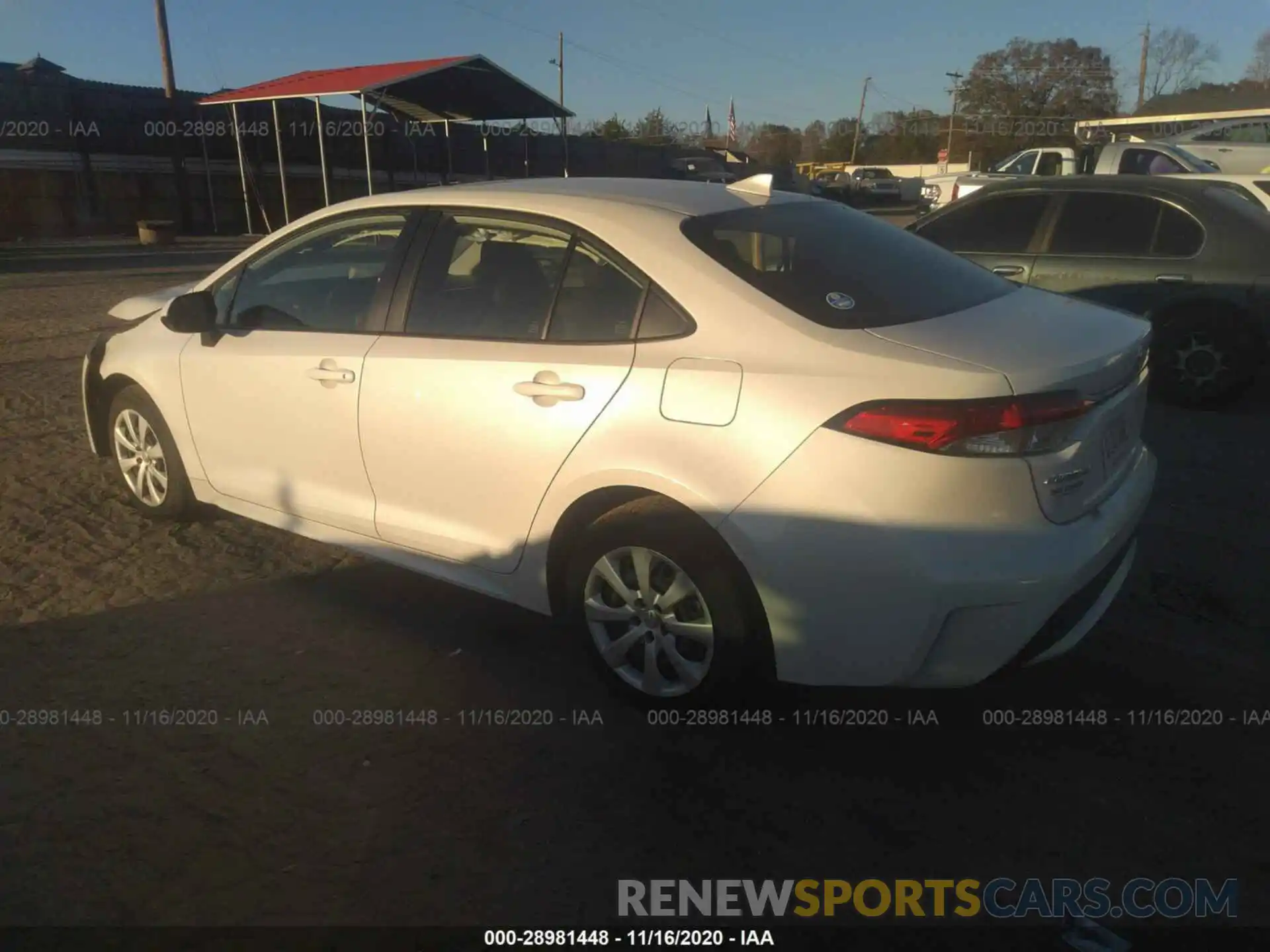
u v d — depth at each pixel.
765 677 3.22
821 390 2.94
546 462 3.40
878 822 2.97
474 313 3.70
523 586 3.63
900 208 42.50
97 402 5.18
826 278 3.36
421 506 3.84
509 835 2.90
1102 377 3.07
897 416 2.84
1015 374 2.85
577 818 2.97
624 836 2.90
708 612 3.19
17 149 25.27
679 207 3.59
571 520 3.46
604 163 36.91
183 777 3.13
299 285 4.27
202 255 20.91
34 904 2.61
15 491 5.46
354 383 3.90
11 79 25.03
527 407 3.43
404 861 2.79
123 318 5.45
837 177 45.84
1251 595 4.33
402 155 32.34
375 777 3.15
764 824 2.96
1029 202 7.85
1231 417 7.11
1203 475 5.85
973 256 8.02
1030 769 3.20
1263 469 5.96
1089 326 3.37
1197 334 7.19
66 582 4.43
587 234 3.51
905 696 3.61
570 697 3.59
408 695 3.60
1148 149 14.52
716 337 3.16
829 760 3.24
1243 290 6.96
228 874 2.73
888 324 3.16
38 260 18.91
